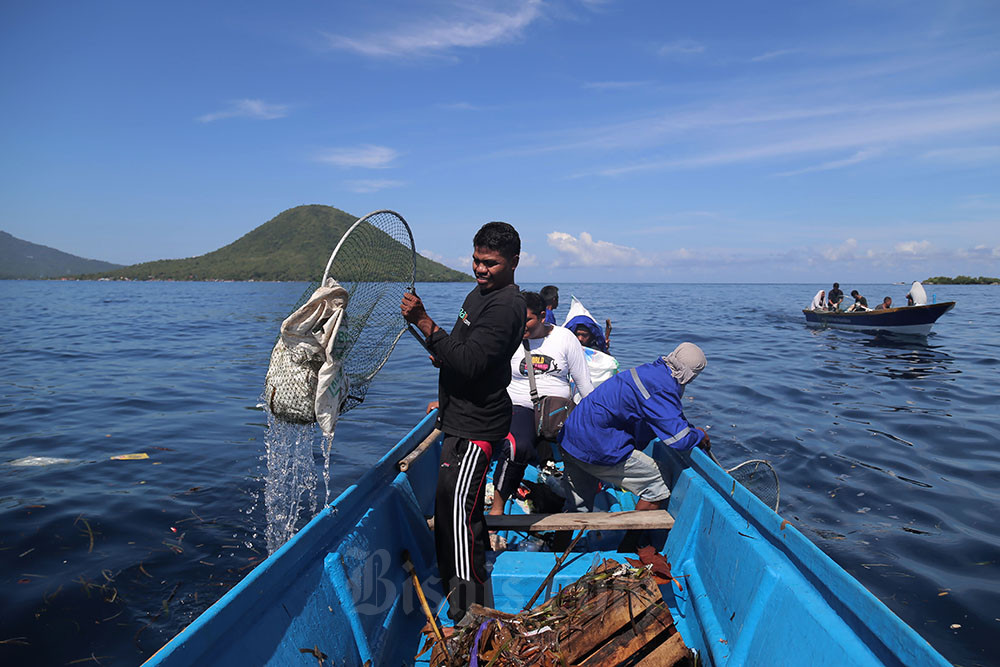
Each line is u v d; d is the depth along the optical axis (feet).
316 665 6.83
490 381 9.08
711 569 9.70
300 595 7.25
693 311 125.39
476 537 9.14
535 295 13.38
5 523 16.96
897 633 5.40
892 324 68.64
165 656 4.95
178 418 30.27
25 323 90.33
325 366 8.29
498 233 8.86
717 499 10.36
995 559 15.12
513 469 12.89
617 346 60.85
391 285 10.02
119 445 25.17
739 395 34.94
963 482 20.61
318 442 25.90
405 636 9.73
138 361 51.06
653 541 12.56
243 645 5.95
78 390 37.50
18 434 26.84
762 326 84.84
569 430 12.96
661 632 7.92
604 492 16.16
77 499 18.88
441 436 14.60
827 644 6.20
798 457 23.16
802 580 7.45
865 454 23.58
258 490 19.86
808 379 40.50
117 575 14.29
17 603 13.04
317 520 8.39
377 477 10.78
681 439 11.92
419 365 48.49
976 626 12.25
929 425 27.96
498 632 7.88
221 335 74.59
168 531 16.65
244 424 29.19
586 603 8.31
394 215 9.52
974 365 47.09
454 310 118.32
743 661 7.53
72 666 11.16
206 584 14.01
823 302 85.30
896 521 17.46
